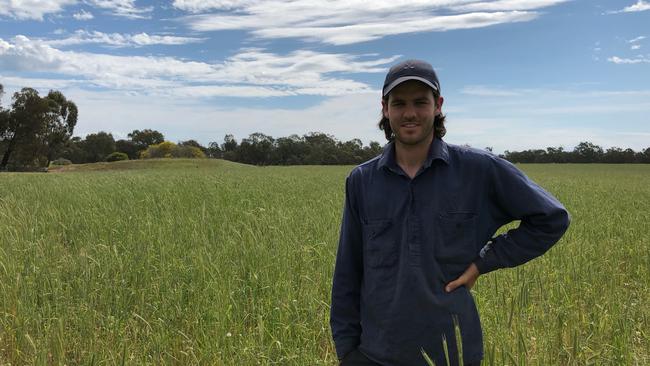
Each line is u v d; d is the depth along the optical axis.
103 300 4.41
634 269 6.34
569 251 6.38
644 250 6.97
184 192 12.68
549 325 3.89
